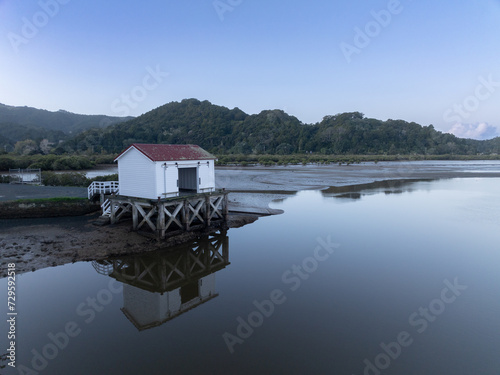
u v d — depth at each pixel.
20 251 16.50
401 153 130.00
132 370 7.98
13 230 19.98
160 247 18.00
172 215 18.86
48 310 11.29
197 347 9.05
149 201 18.36
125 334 9.79
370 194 38.19
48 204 23.12
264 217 26.47
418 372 7.95
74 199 24.03
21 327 10.13
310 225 23.84
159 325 10.37
